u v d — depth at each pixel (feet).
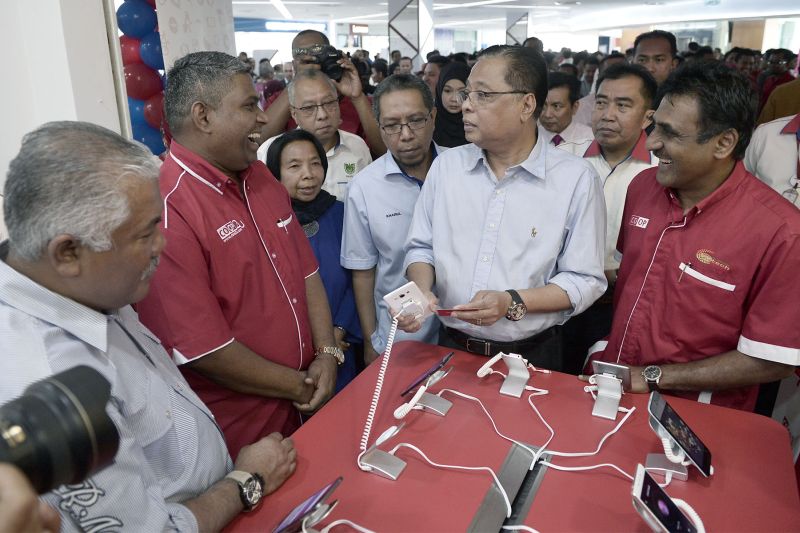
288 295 4.96
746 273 4.23
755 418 3.87
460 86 8.95
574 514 3.02
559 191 4.83
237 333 4.61
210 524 2.92
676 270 4.55
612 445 3.60
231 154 4.39
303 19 59.77
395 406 4.09
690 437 3.42
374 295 6.91
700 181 4.40
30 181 2.39
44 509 1.68
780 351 4.05
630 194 5.45
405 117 5.92
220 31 9.64
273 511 3.16
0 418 1.57
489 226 4.91
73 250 2.51
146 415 2.98
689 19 44.45
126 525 2.52
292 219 5.45
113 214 2.50
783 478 3.28
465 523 2.97
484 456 3.51
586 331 7.46
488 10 50.11
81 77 6.31
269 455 3.36
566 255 4.88
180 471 3.20
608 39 64.69
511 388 4.23
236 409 4.73
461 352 4.92
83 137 2.51
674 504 2.81
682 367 4.32
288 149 6.42
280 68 32.89
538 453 3.48
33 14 6.03
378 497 3.17
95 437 1.66
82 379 1.75
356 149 8.33
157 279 4.07
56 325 2.56
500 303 4.39
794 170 6.76
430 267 5.31
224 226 4.41
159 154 8.38
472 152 5.13
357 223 6.57
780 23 44.27
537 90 4.61
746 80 4.07
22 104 6.27
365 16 56.70
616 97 6.78
